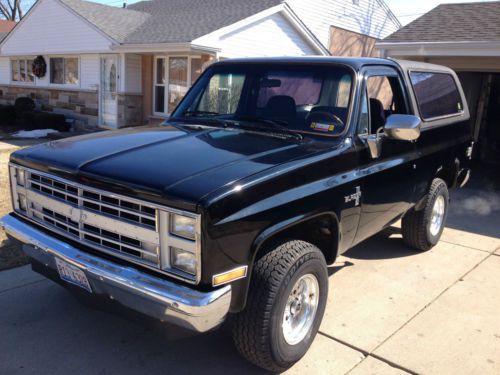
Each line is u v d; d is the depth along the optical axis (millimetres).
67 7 17312
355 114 3725
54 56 18969
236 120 4102
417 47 10297
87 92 17797
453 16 11766
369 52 22938
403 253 5578
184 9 19297
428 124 4977
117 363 3314
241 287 2809
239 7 16891
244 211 2723
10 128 17672
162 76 16234
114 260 2902
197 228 2555
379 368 3338
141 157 3094
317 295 3387
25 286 4348
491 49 9477
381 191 4059
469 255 5621
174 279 2688
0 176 8492
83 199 2992
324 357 3443
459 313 4168
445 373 3309
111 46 15875
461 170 6141
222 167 2920
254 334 2951
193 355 3434
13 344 3477
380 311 4152
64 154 3281
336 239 3578
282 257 2988
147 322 2908
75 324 3775
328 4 20141
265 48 15992
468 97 13398
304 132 3762
